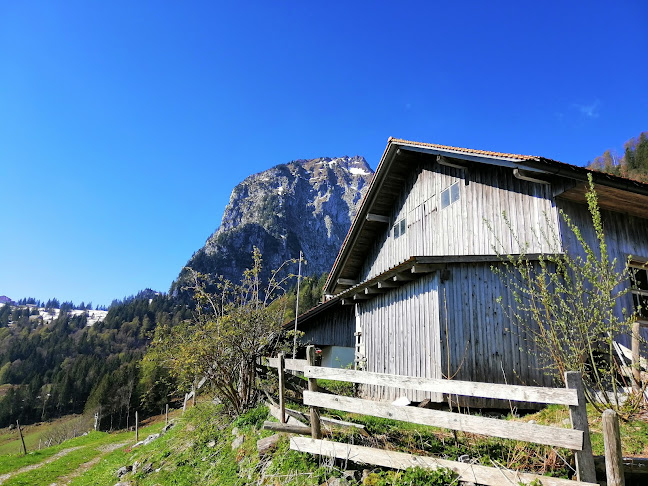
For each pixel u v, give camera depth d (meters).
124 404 66.62
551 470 4.80
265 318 10.62
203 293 10.79
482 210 11.30
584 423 4.19
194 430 10.92
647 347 8.42
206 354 9.95
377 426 7.07
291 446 6.32
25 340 144.38
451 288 9.77
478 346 9.24
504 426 4.53
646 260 10.38
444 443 6.05
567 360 6.41
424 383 5.15
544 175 9.43
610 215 10.36
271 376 10.19
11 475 19.09
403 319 11.42
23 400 91.00
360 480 5.45
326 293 18.77
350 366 16.38
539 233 9.55
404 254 14.79
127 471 11.10
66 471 18.11
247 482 6.85
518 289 9.21
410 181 14.91
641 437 5.60
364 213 16.39
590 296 7.37
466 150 10.95
